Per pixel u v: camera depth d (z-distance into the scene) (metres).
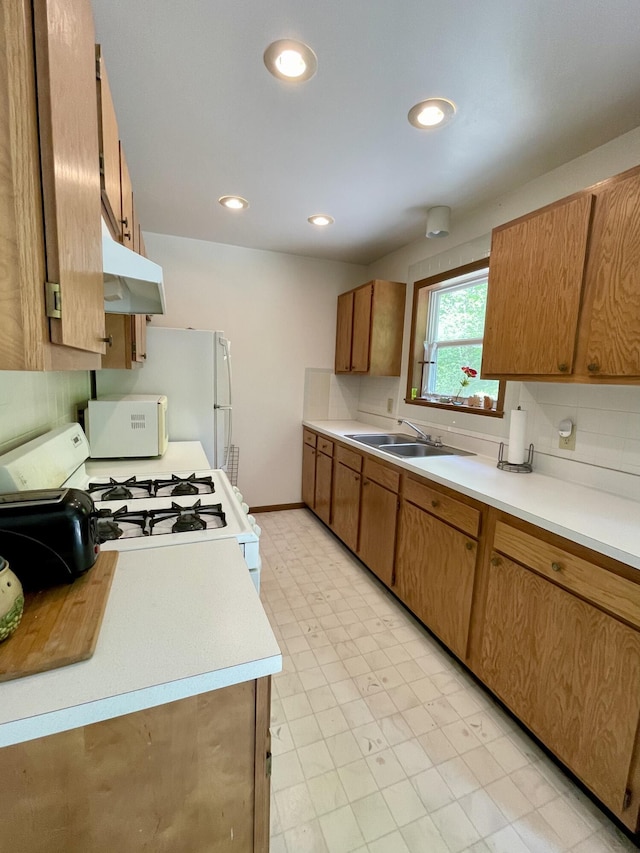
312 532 3.35
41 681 0.59
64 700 0.56
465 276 2.60
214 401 2.54
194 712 0.64
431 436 2.83
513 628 1.49
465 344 2.66
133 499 1.43
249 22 1.18
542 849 1.13
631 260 1.29
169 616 0.76
